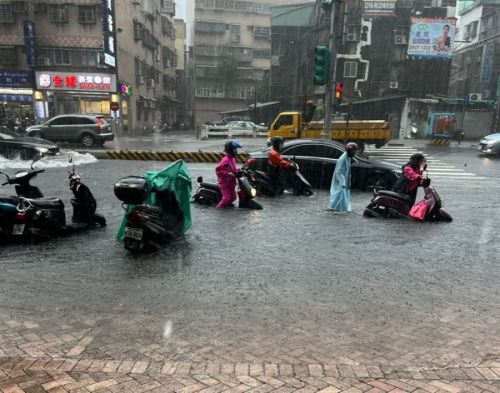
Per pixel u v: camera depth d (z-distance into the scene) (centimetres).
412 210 810
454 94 4766
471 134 3647
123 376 287
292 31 4838
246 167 1034
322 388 274
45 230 624
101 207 860
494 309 411
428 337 352
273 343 339
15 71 3341
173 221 632
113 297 426
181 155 1677
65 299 420
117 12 3538
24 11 3300
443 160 1927
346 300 425
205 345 334
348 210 873
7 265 517
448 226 766
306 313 395
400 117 3700
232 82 6119
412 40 3778
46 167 1417
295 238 660
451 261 559
